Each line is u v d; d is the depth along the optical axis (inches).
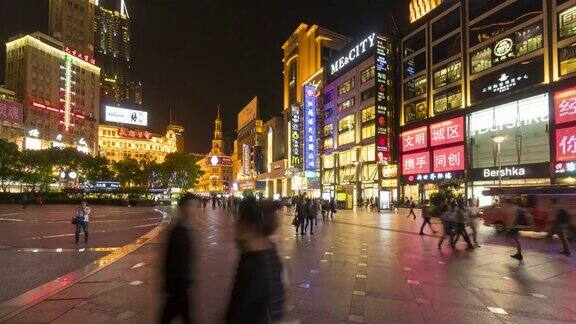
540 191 818.8
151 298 299.1
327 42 3553.2
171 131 7755.9
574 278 412.2
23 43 4749.0
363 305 296.5
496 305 307.9
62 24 5590.6
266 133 4635.8
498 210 845.8
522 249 616.4
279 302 133.0
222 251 551.8
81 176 3543.3
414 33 2378.2
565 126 1552.7
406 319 267.3
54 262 464.4
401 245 649.6
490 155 1855.3
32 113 4667.8
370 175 2593.5
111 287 333.1
